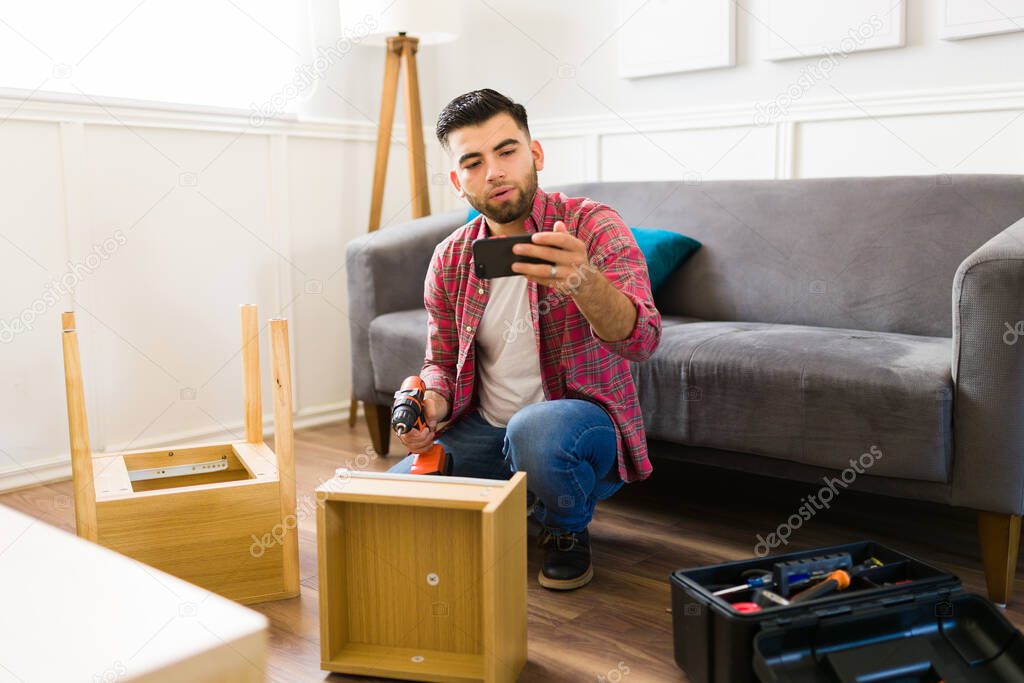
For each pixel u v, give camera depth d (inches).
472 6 130.0
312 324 117.9
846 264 84.3
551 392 62.7
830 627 43.9
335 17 118.1
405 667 50.7
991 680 43.9
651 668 51.3
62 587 32.4
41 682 25.8
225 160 106.1
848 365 64.6
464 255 62.4
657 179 113.9
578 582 62.7
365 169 123.3
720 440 71.2
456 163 57.6
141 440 100.8
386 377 95.7
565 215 60.4
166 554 59.0
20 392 90.6
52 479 93.5
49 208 91.4
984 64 87.8
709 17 105.2
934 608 46.2
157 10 102.5
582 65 119.3
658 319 52.8
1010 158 87.3
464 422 65.9
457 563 51.6
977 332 57.8
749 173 105.6
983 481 58.6
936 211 80.4
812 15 97.4
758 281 89.6
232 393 109.7
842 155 98.6
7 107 87.2
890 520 76.2
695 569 49.4
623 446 62.4
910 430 61.0
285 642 55.6
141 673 26.7
